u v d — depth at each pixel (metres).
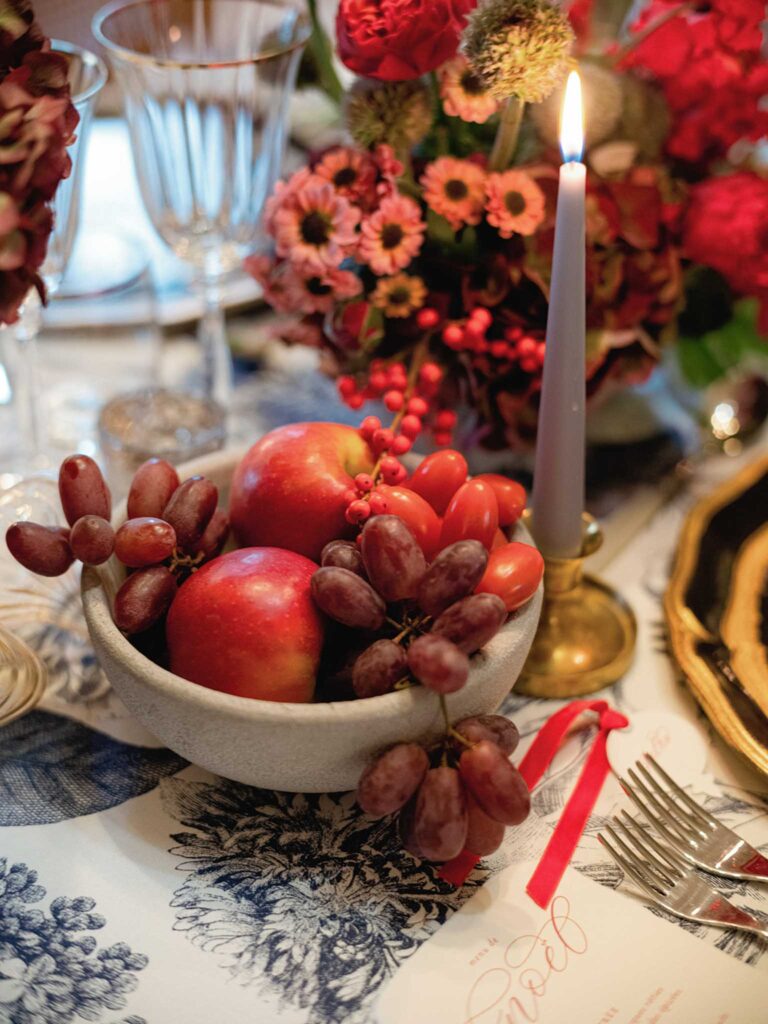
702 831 0.60
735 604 0.72
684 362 0.86
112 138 1.19
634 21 0.84
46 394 0.97
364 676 0.53
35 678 0.70
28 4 0.58
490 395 0.78
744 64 0.76
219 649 0.56
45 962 0.54
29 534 0.59
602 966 0.54
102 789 0.63
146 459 0.88
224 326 1.05
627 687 0.70
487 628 0.53
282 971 0.53
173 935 0.55
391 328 0.77
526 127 0.74
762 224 0.76
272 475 0.63
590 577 0.77
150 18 0.85
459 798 0.51
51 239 0.78
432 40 0.67
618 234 0.75
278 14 0.87
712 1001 0.52
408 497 0.60
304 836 0.60
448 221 0.72
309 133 1.06
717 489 0.82
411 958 0.54
